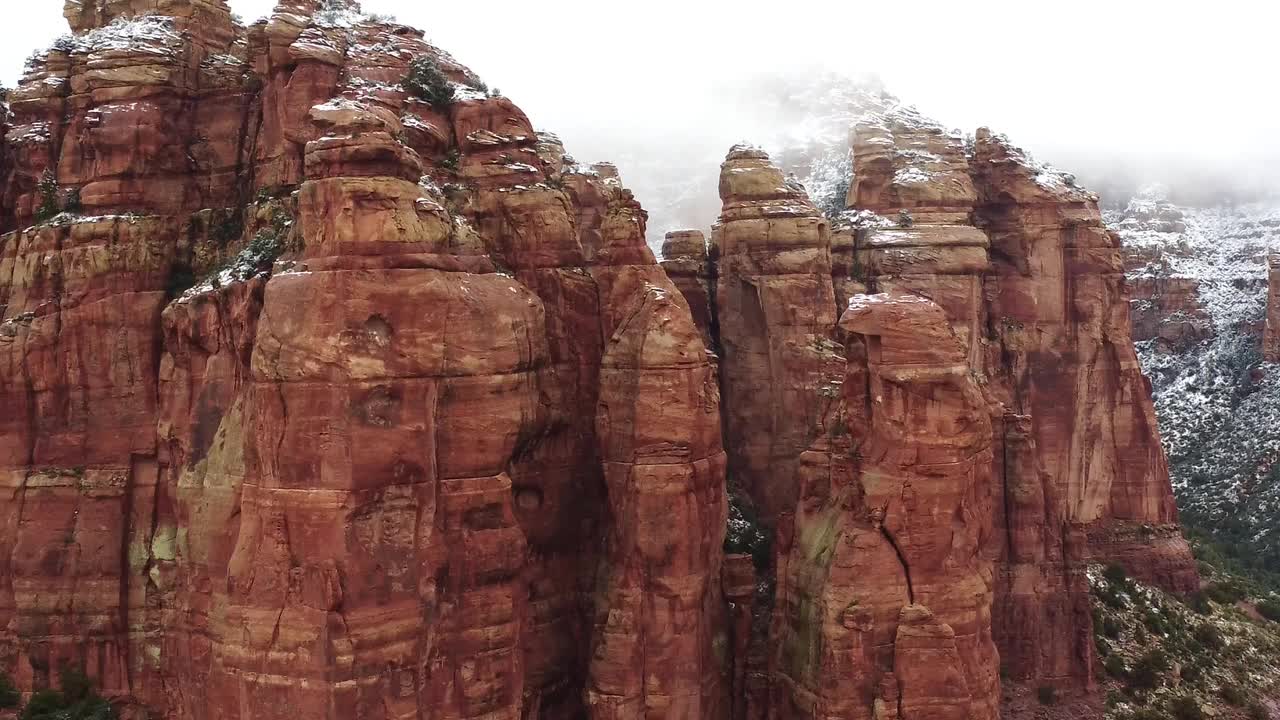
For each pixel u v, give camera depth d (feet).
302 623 94.12
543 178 138.10
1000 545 161.27
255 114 132.87
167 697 113.19
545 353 121.08
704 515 121.90
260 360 98.07
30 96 132.87
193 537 107.24
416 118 130.00
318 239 99.66
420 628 98.37
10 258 124.26
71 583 115.85
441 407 102.42
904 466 116.57
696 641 119.55
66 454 118.11
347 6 147.84
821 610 118.83
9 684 114.62
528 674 120.57
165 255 123.75
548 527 124.98
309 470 95.71
